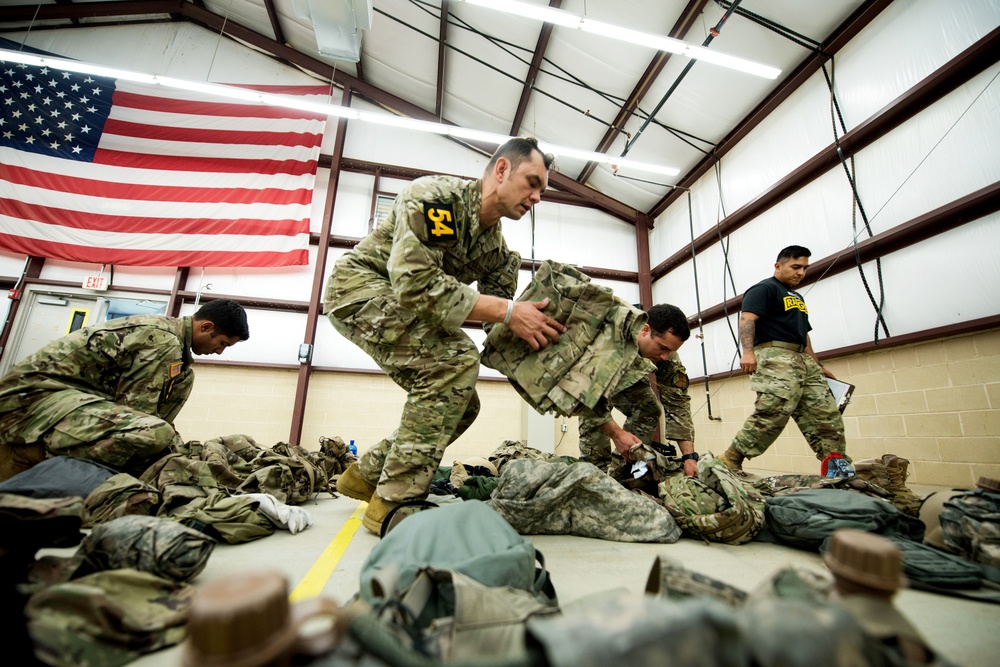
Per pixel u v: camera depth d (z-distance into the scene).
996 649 0.70
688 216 5.80
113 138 5.38
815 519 1.29
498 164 1.65
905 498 1.65
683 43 3.50
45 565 0.77
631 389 2.43
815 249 3.95
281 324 5.32
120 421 1.59
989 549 1.05
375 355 1.61
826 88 3.96
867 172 3.55
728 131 5.02
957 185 2.93
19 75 5.25
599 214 6.64
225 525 1.32
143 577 0.77
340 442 3.12
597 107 5.33
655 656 0.32
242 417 5.00
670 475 1.88
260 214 5.46
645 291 6.39
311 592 0.93
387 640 0.38
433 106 6.36
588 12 4.38
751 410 4.57
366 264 1.74
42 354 1.72
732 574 1.10
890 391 3.17
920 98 3.17
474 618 0.55
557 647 0.32
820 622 0.36
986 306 2.71
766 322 2.77
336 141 5.88
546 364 1.73
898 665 0.36
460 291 1.46
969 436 2.72
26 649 0.51
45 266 4.99
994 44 2.75
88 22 5.84
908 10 3.32
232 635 0.30
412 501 1.32
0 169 4.94
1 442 1.58
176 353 1.95
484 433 5.47
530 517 1.56
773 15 3.87
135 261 5.09
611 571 1.12
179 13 6.04
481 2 3.33
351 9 4.21
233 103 5.82
